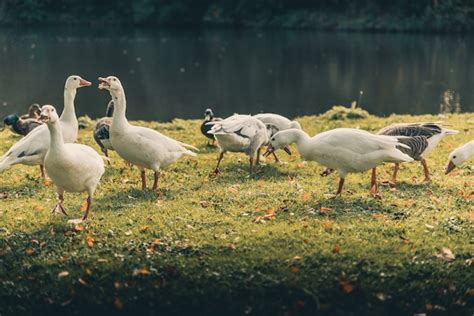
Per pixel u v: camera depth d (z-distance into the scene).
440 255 10.46
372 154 12.07
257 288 10.00
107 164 15.37
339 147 12.15
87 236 11.02
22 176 14.52
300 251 10.55
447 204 12.31
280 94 37.12
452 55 45.88
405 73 40.66
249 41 54.34
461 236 11.03
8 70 43.09
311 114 32.03
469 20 55.25
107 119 15.79
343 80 39.84
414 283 10.05
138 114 32.91
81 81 14.66
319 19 59.72
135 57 48.50
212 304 9.96
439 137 13.61
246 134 14.30
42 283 10.28
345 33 56.38
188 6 64.38
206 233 11.12
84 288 10.19
